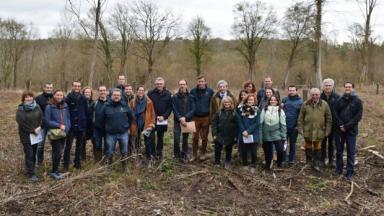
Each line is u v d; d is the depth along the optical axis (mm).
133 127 8875
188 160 9500
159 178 8352
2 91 23875
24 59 45156
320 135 8922
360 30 32125
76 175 8195
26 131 7926
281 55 39438
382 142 11719
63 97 8203
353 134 8586
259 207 7219
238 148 9570
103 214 6719
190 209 7023
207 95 9414
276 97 9156
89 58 39125
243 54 37969
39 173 8523
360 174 9062
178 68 40594
